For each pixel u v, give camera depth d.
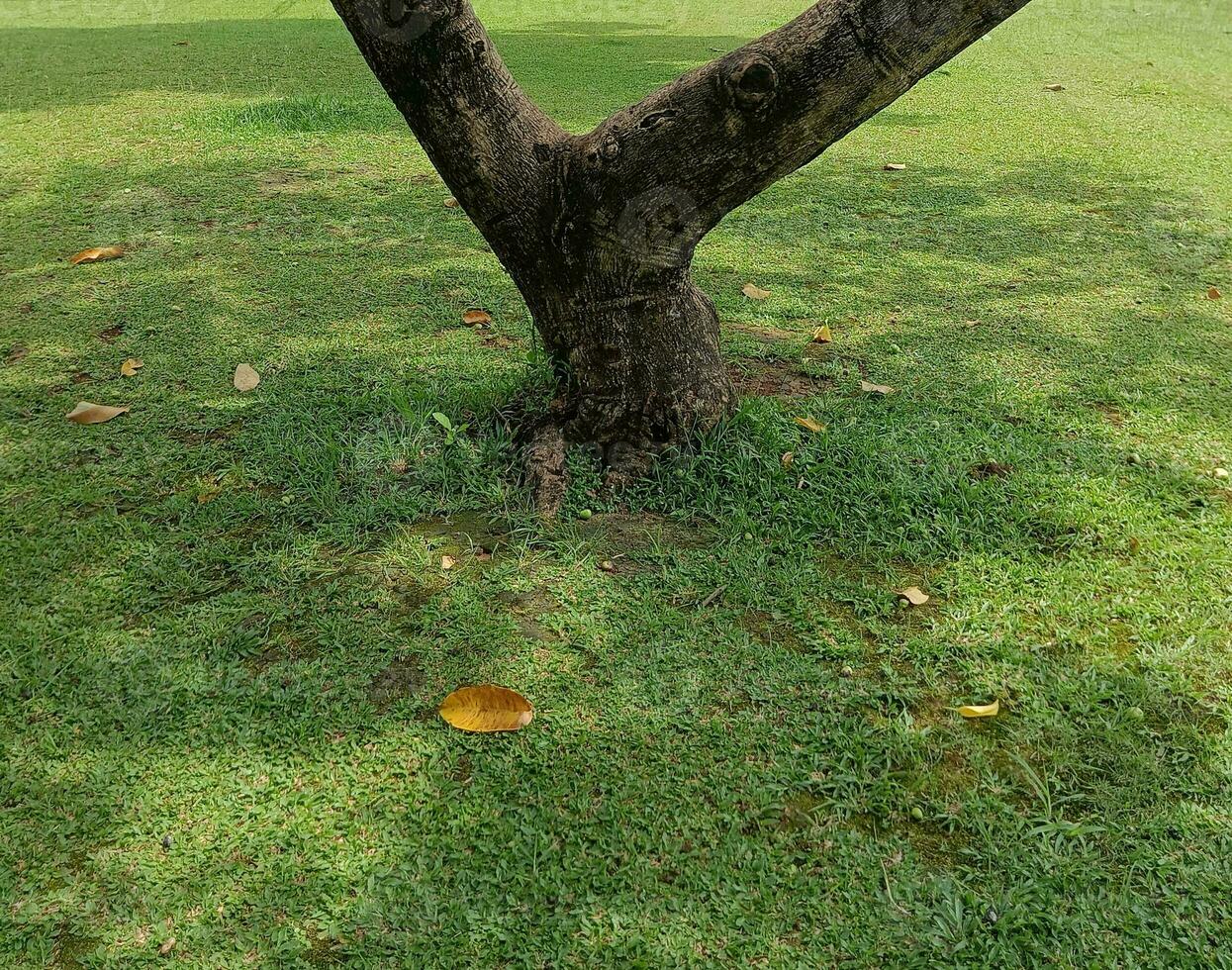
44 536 2.69
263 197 5.27
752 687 2.23
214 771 2.02
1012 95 7.52
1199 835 1.89
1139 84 7.84
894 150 6.17
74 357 3.62
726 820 1.92
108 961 1.68
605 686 2.23
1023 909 1.76
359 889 1.79
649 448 2.95
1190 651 2.32
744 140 2.48
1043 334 3.84
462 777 2.02
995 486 2.89
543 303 2.87
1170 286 4.26
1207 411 3.30
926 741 2.11
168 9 11.12
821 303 4.14
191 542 2.67
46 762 2.04
